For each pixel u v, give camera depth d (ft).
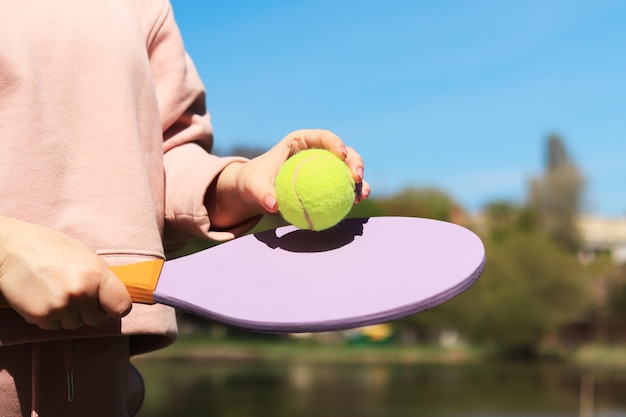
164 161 3.05
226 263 2.42
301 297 2.18
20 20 2.51
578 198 121.39
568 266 86.33
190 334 88.79
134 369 2.90
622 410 32.71
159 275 2.27
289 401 32.78
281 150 2.79
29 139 2.40
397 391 39.88
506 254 87.45
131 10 2.85
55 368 2.29
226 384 41.65
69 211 2.42
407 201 110.93
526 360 79.36
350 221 2.78
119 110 2.59
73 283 1.89
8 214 2.33
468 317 84.79
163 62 3.12
